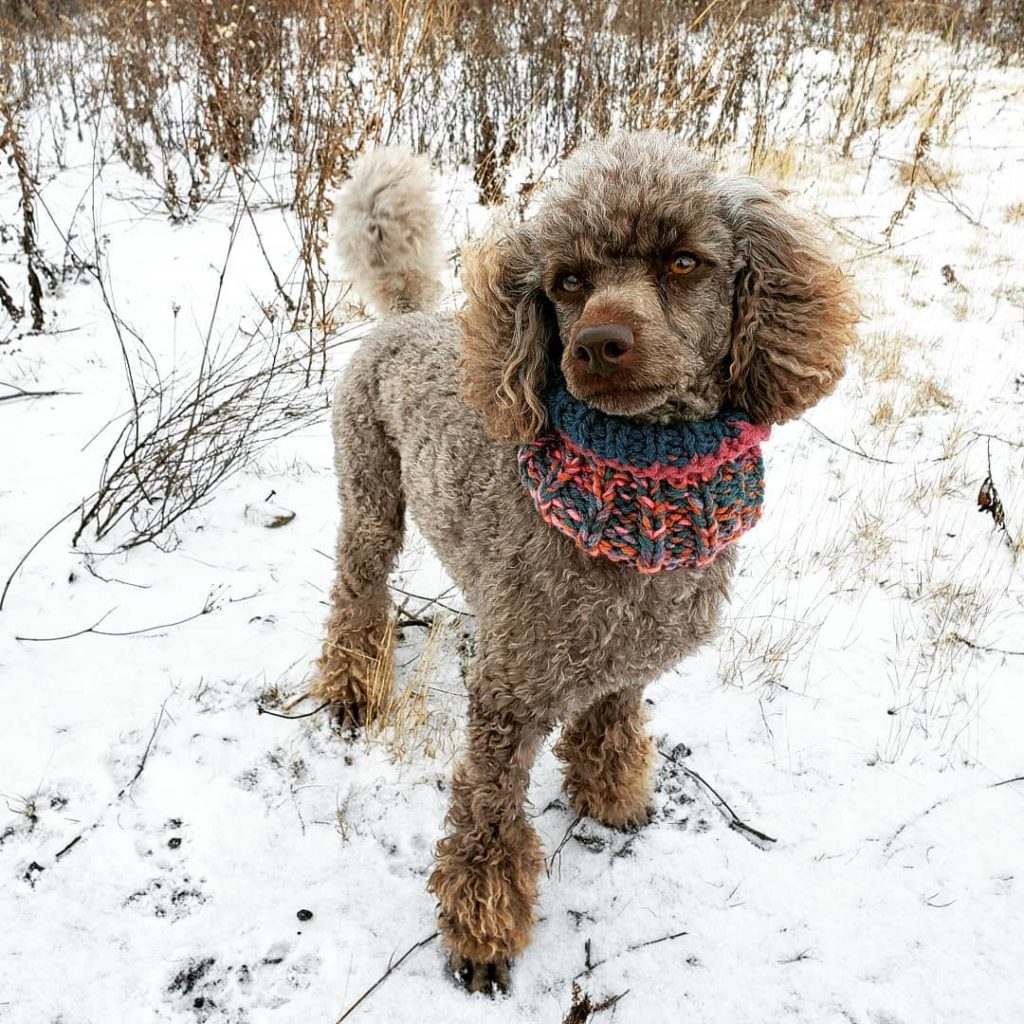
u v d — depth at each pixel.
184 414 1.29
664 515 0.60
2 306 1.65
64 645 0.97
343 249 0.96
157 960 0.71
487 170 2.06
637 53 2.51
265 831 0.81
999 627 1.03
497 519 0.70
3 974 0.69
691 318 0.58
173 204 2.03
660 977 0.71
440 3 2.30
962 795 0.84
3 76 2.01
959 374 1.55
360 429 0.89
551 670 0.66
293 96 2.03
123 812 0.81
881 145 2.63
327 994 0.69
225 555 1.12
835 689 0.96
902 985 0.70
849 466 1.33
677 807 0.85
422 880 0.78
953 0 3.63
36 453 1.26
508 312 0.64
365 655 0.94
